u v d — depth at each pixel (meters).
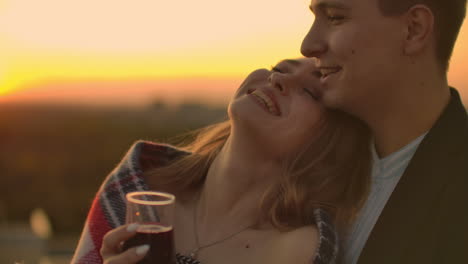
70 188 9.96
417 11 1.68
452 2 1.71
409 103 1.76
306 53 1.83
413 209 1.71
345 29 1.73
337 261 1.86
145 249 1.59
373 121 1.86
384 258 1.72
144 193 1.68
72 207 9.58
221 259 1.95
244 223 2.01
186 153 2.37
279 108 2.04
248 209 2.01
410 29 1.70
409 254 1.68
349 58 1.74
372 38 1.71
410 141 1.81
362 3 1.70
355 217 2.00
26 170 10.18
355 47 1.72
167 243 1.61
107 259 1.61
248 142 2.01
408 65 1.72
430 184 1.70
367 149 2.02
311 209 2.01
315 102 2.05
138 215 1.62
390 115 1.81
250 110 2.00
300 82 2.05
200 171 2.22
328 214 2.00
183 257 1.94
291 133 2.02
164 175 2.25
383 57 1.71
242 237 1.98
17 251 4.57
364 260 1.75
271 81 2.04
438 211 1.67
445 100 1.77
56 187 10.03
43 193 9.91
